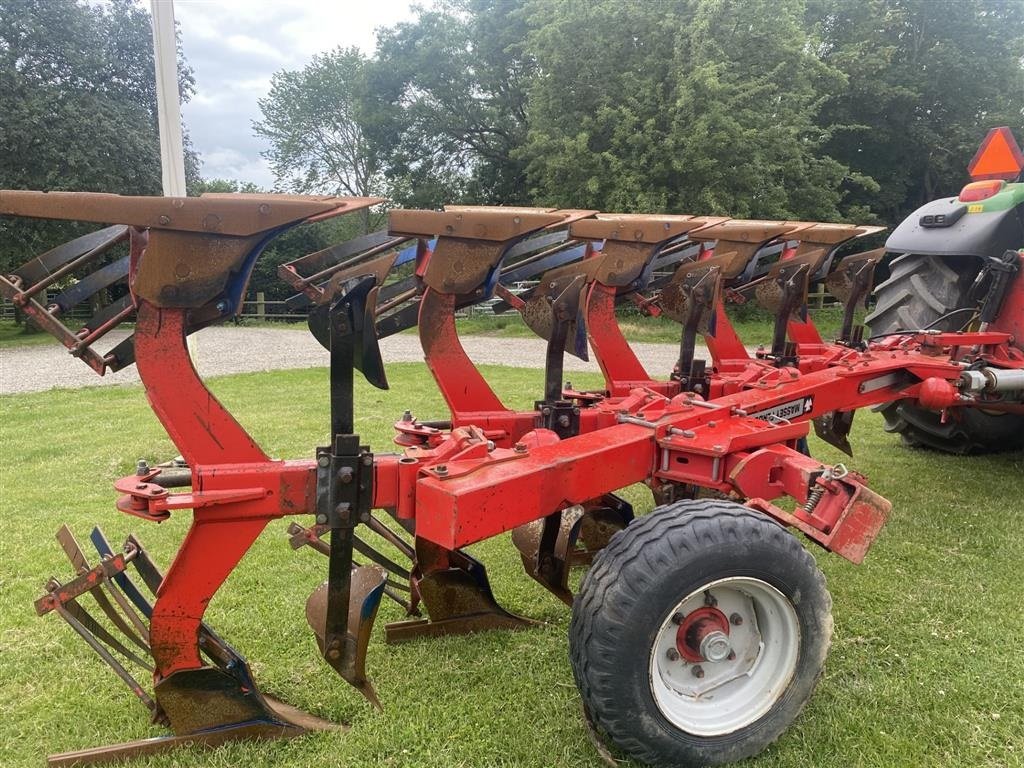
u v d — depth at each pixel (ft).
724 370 14.34
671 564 6.86
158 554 12.80
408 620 10.27
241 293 7.11
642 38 58.70
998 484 16.60
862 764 7.48
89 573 7.82
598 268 11.14
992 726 8.05
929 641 9.80
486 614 10.30
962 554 12.66
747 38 59.88
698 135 54.24
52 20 63.67
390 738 7.91
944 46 79.30
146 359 6.88
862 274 15.61
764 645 7.81
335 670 8.48
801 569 7.45
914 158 83.51
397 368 36.24
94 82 67.10
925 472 17.56
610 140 58.80
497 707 8.46
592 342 11.44
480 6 75.82
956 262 16.30
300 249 86.48
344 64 111.96
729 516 7.32
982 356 14.21
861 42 76.02
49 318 6.88
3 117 59.00
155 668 7.85
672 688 7.59
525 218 8.75
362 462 7.48
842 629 10.11
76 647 9.71
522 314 11.34
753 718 7.54
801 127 61.72
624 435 8.90
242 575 11.87
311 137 117.91
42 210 6.21
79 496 15.80
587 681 7.03
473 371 9.87
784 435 9.32
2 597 11.07
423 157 82.43
